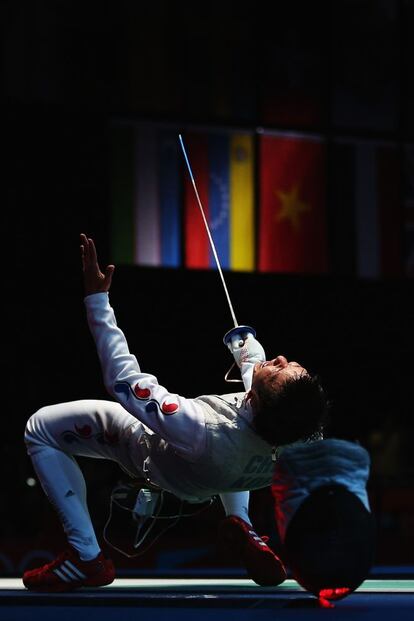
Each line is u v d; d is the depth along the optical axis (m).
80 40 14.76
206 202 15.27
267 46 15.70
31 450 4.39
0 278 14.70
